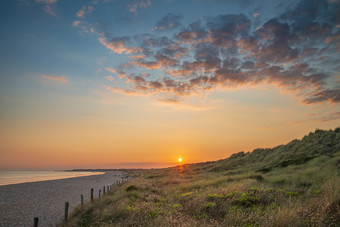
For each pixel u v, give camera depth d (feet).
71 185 133.69
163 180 103.14
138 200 46.60
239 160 150.92
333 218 22.49
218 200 37.06
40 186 125.80
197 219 29.27
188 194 51.06
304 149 107.24
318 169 62.54
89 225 33.65
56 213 50.72
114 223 30.42
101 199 53.98
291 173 68.28
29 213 51.29
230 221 26.27
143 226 28.12
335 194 27.58
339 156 72.54
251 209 31.76
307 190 38.55
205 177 106.52
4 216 48.39
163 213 33.12
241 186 46.19
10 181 173.06
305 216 23.58
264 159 127.75
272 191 40.55
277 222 22.09
